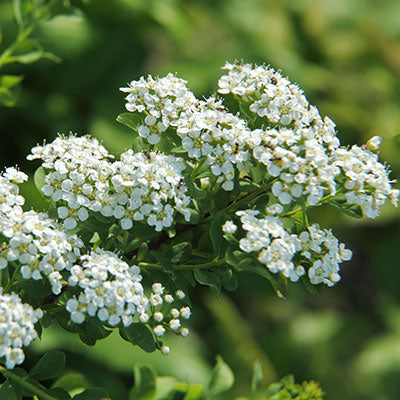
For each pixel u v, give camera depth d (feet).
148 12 3.34
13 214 2.30
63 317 2.31
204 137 2.32
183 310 2.33
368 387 3.60
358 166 2.33
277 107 2.35
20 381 2.30
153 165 2.31
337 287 4.27
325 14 4.04
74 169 2.32
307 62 3.94
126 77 3.42
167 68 3.43
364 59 3.98
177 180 2.31
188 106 2.34
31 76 3.30
